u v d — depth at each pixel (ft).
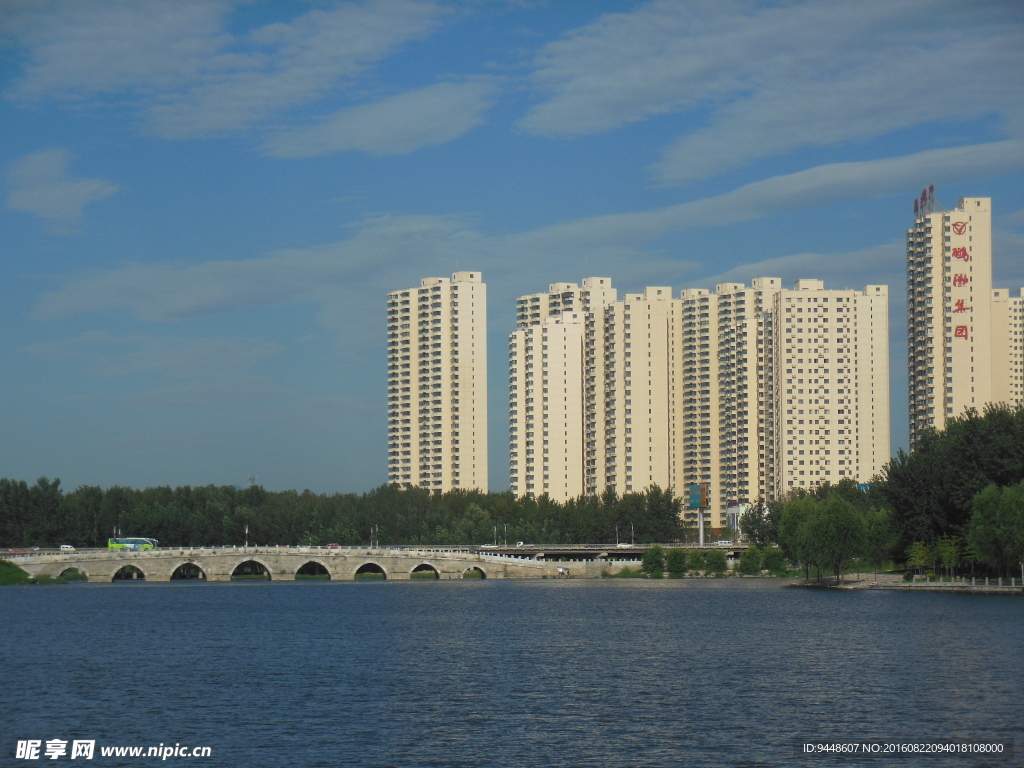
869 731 350.02
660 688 426.51
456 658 516.32
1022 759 318.65
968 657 484.33
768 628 615.16
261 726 366.43
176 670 483.51
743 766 313.32
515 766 314.96
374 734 353.31
